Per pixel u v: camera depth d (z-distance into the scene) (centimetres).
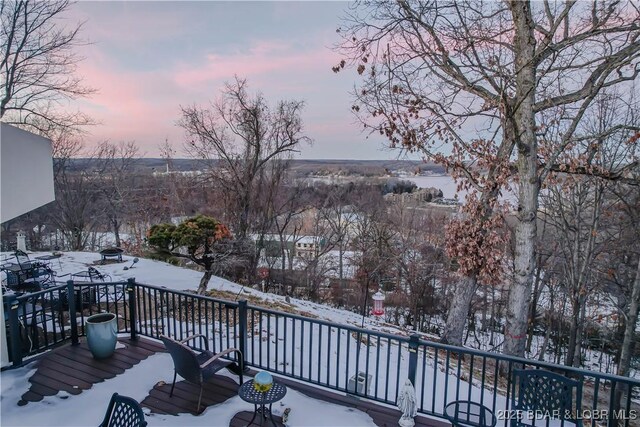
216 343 691
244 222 1941
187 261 1595
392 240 2383
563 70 808
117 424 269
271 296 1332
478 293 2220
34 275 902
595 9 743
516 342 841
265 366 529
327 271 2544
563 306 1784
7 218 423
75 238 2367
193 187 2320
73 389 442
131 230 2670
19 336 489
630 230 1341
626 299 1348
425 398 625
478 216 972
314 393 455
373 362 763
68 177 2289
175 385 459
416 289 2194
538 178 814
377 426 396
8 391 432
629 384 320
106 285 606
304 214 2584
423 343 407
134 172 2611
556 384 317
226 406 422
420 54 820
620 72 778
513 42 842
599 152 1139
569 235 1579
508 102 794
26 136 446
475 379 812
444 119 903
